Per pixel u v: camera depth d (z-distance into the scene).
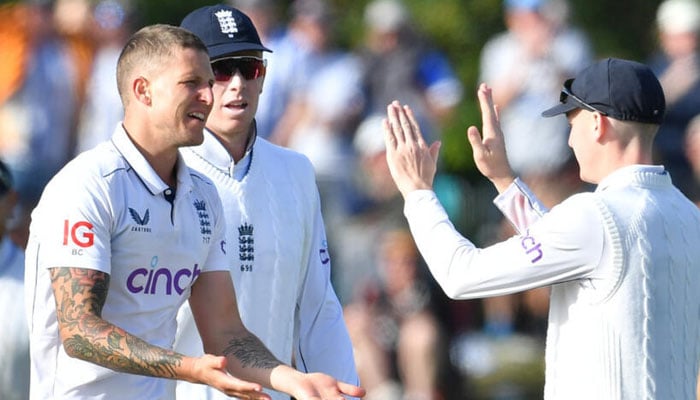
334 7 56.16
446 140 49.19
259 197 20.83
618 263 18.34
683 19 43.41
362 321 37.97
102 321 17.09
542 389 40.09
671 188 19.33
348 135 46.81
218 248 18.84
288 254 20.98
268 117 48.31
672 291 18.59
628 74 18.97
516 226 20.78
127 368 16.88
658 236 18.53
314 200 21.61
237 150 20.84
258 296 20.70
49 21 47.78
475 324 43.00
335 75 47.25
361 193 42.00
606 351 18.39
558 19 46.47
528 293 43.19
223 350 18.52
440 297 37.47
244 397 16.44
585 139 19.27
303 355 21.48
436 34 54.56
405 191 19.97
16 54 47.44
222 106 20.48
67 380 18.00
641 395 18.36
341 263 39.88
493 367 40.94
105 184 17.58
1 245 25.50
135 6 53.19
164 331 18.30
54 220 17.42
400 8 47.53
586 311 18.62
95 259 17.31
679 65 43.53
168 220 17.94
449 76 47.50
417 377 37.09
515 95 45.72
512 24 46.88
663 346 18.52
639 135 19.06
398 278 37.53
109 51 47.91
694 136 41.56
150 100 17.73
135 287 17.84
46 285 17.86
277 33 49.53
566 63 46.12
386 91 46.88
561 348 18.94
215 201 18.80
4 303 25.16
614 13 55.62
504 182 20.91
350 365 21.48
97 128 47.34
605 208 18.53
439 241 19.38
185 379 16.73
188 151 20.75
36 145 46.72
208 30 20.41
